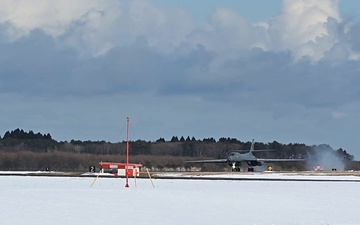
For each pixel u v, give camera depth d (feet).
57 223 297.12
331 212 371.56
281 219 331.77
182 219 321.73
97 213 339.57
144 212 349.41
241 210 371.76
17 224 291.58
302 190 566.36
